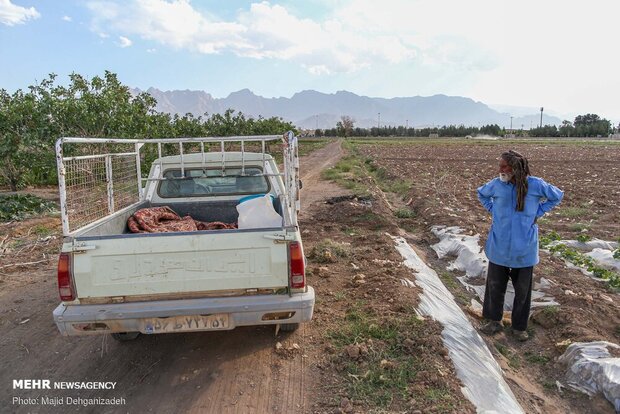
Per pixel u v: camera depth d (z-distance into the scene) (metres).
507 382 4.00
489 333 4.86
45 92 13.43
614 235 8.84
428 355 4.16
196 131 24.83
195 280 3.74
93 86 14.56
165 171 6.10
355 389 3.78
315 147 49.91
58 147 3.69
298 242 3.81
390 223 9.72
